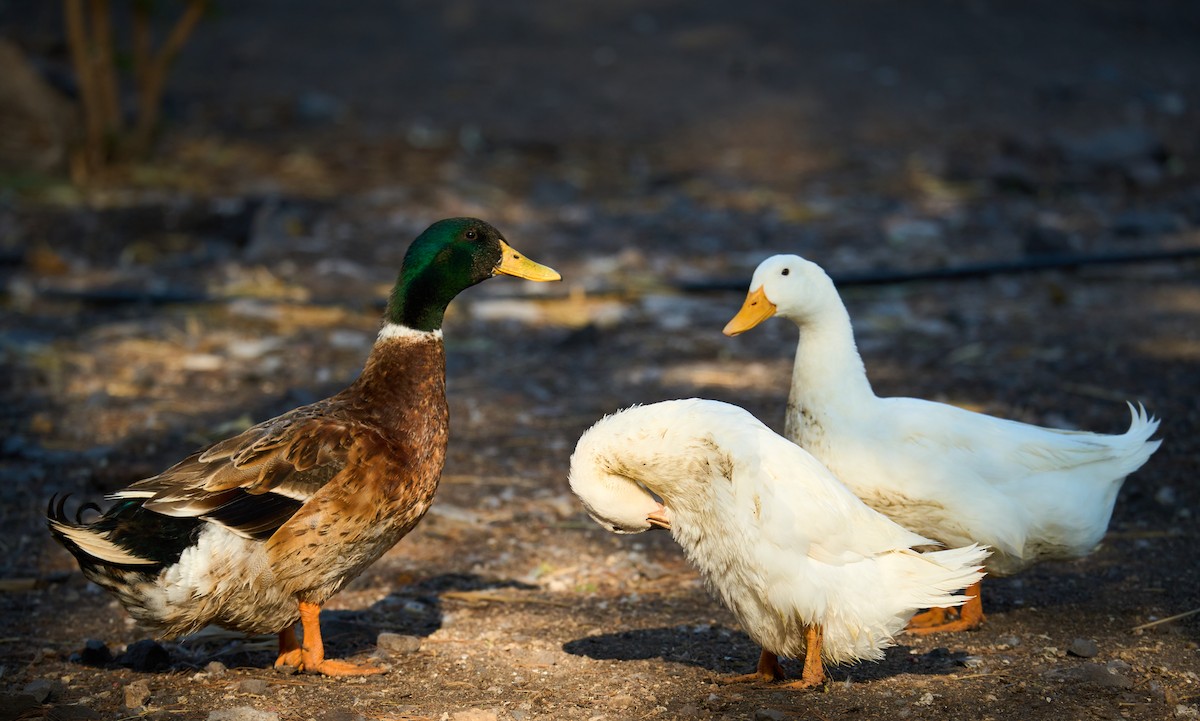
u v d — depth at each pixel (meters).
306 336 13.77
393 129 23.50
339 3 32.06
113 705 6.36
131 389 12.04
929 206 19.64
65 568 8.49
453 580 8.41
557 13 31.19
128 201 18.31
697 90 26.17
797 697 6.29
